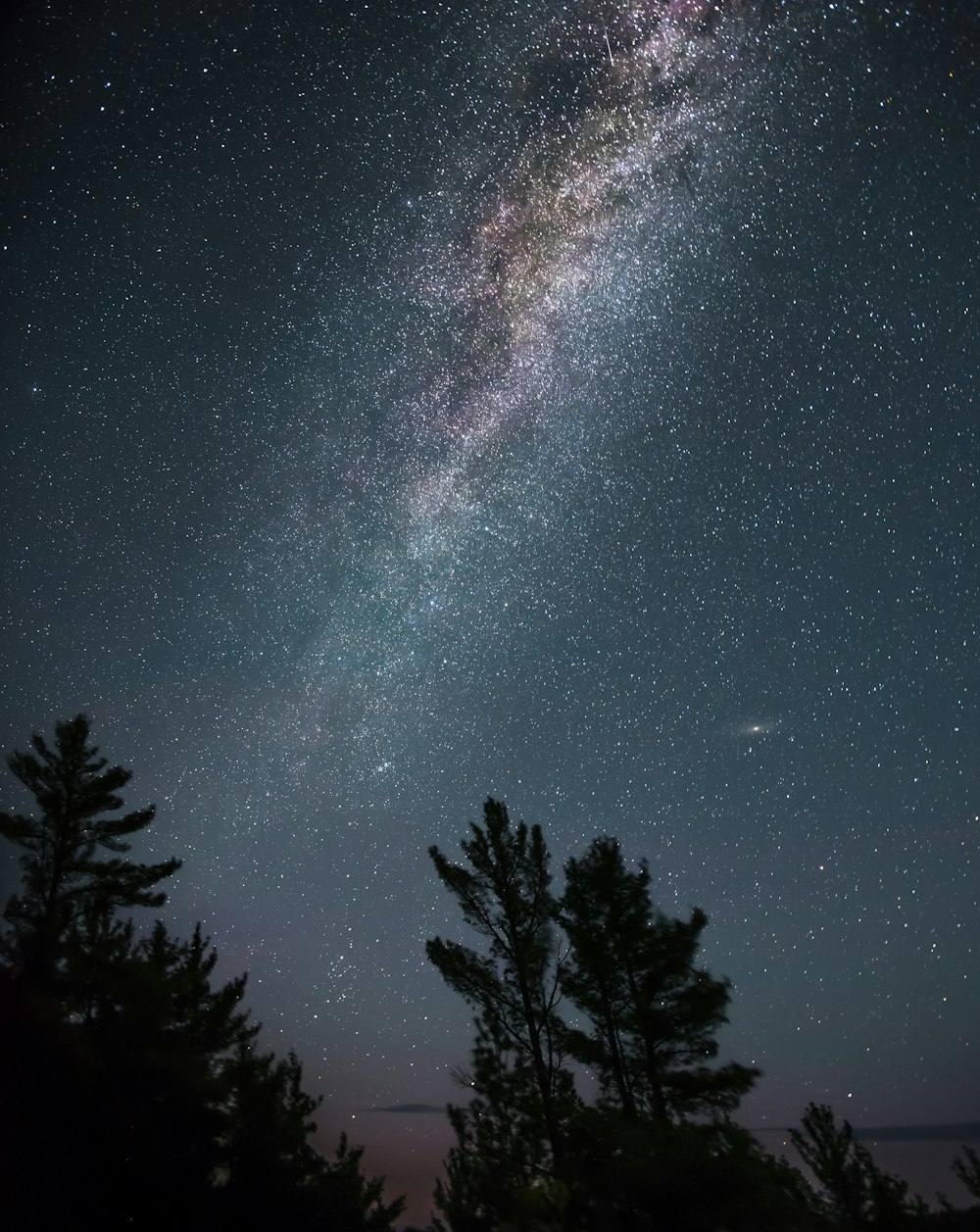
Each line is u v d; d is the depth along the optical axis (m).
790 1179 9.38
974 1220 10.62
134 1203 8.27
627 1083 12.18
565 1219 9.03
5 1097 8.19
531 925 13.20
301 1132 10.98
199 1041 12.23
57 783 13.27
